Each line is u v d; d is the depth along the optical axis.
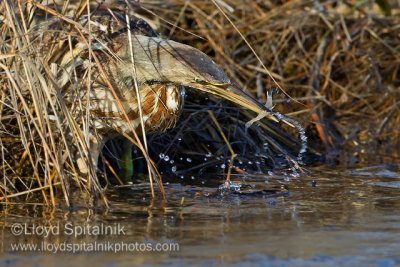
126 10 14.84
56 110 12.59
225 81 13.02
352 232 10.81
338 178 14.44
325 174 14.80
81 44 13.68
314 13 18.80
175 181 14.23
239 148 15.95
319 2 19.53
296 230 10.89
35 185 13.23
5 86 12.88
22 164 13.29
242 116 16.38
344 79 18.36
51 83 12.40
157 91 13.69
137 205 12.29
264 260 9.68
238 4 18.80
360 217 11.60
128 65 13.45
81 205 12.23
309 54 18.38
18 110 12.91
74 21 12.76
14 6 12.97
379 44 18.73
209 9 18.58
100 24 14.17
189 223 11.24
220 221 11.36
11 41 12.99
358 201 12.64
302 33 18.44
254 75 17.58
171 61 13.16
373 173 14.92
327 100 17.89
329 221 11.38
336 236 10.62
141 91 13.64
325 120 17.48
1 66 12.08
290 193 13.23
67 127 13.08
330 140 16.95
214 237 10.55
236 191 13.29
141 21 15.15
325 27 18.84
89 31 12.43
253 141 16.00
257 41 18.30
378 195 13.07
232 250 10.01
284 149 16.19
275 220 11.43
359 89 18.11
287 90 17.59
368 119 17.66
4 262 9.61
